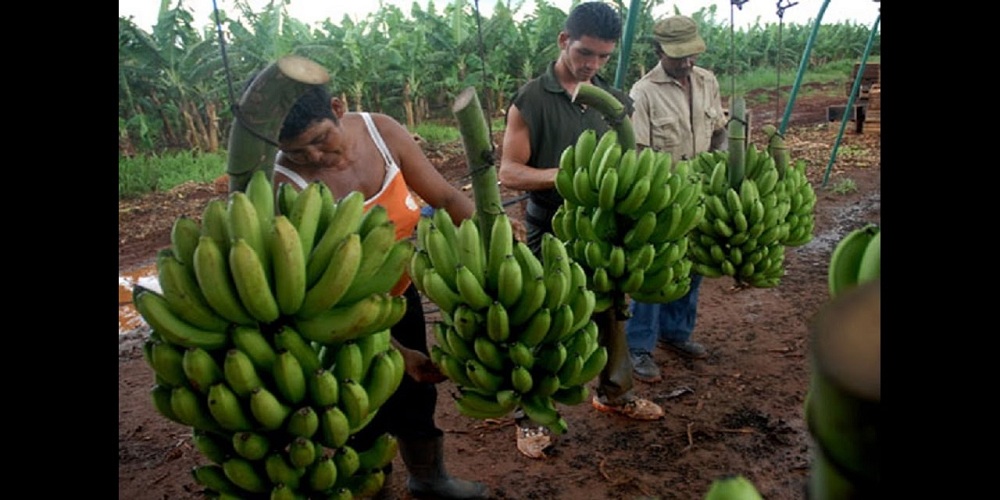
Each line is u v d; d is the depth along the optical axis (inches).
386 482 111.7
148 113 554.6
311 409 54.6
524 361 66.4
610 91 129.3
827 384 14.2
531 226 138.8
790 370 164.4
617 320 90.3
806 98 723.4
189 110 561.3
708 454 133.4
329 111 79.9
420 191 104.3
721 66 821.2
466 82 601.9
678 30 150.3
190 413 55.3
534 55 644.1
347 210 56.5
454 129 610.9
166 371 55.0
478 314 67.4
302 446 53.9
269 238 54.1
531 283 64.6
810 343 15.1
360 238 58.6
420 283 71.4
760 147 473.1
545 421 68.4
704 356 171.8
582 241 84.7
